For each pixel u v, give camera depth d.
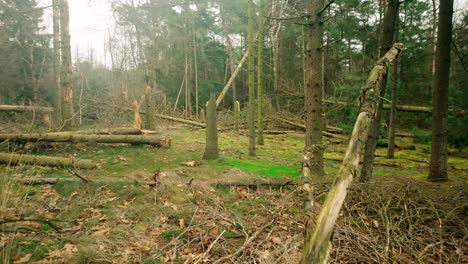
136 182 4.83
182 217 3.83
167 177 5.11
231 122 15.41
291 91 17.34
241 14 21.47
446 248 3.24
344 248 3.06
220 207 4.20
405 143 11.37
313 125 5.94
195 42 24.75
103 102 14.40
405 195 4.47
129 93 17.62
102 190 4.61
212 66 28.62
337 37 16.31
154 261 2.86
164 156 6.99
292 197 4.69
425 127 12.34
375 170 7.25
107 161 6.43
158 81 24.88
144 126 11.58
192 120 15.84
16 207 3.70
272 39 20.78
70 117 8.91
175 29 23.48
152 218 3.81
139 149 7.53
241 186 5.15
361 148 1.21
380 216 3.99
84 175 5.36
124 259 2.85
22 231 3.10
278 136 13.38
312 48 5.87
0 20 15.48
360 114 1.34
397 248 3.20
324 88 18.83
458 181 6.00
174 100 25.48
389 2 4.99
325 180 5.47
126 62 24.80
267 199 4.66
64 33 8.73
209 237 3.34
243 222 3.75
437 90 6.04
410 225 3.61
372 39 12.96
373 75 1.59
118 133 8.42
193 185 4.83
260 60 9.52
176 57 25.14
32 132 7.57
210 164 6.55
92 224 3.54
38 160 5.85
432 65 14.01
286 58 22.70
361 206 4.33
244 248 3.00
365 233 3.56
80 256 2.76
